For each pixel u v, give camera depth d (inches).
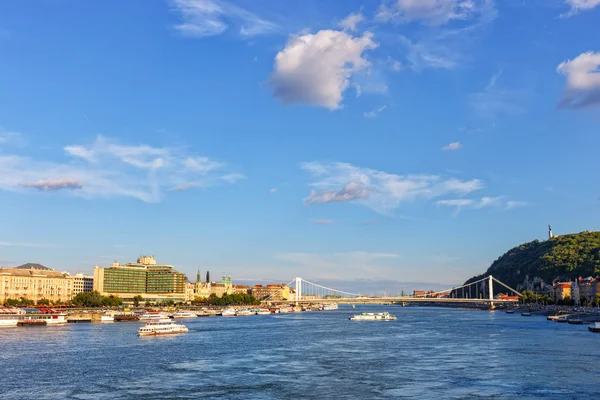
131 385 5826.8
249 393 5487.2
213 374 6422.2
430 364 7106.3
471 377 6215.6
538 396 5349.4
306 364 7130.9
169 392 5526.6
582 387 5698.8
